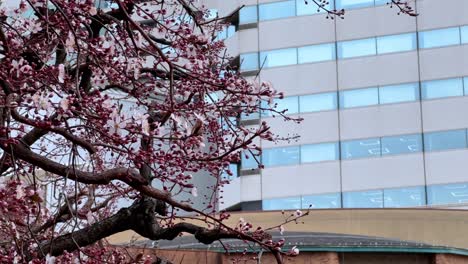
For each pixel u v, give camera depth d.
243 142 8.23
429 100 41.94
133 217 9.34
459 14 42.53
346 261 16.41
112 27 9.59
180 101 9.93
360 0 43.84
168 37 9.63
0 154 9.28
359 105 42.72
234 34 45.00
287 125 42.62
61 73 7.45
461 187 40.53
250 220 22.67
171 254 15.31
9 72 7.55
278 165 42.50
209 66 9.98
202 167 8.76
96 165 11.24
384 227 24.47
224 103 9.16
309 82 43.38
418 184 41.03
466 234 25.55
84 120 8.09
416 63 42.53
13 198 7.54
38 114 8.26
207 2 45.97
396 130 41.97
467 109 41.41
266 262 15.04
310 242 16.45
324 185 41.97
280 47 44.12
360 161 41.94
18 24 9.83
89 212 8.85
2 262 7.82
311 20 44.09
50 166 7.62
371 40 43.31
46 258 7.40
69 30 8.13
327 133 42.59
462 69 41.94
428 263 16.92
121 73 8.94
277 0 44.72
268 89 8.52
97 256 9.02
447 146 41.22
